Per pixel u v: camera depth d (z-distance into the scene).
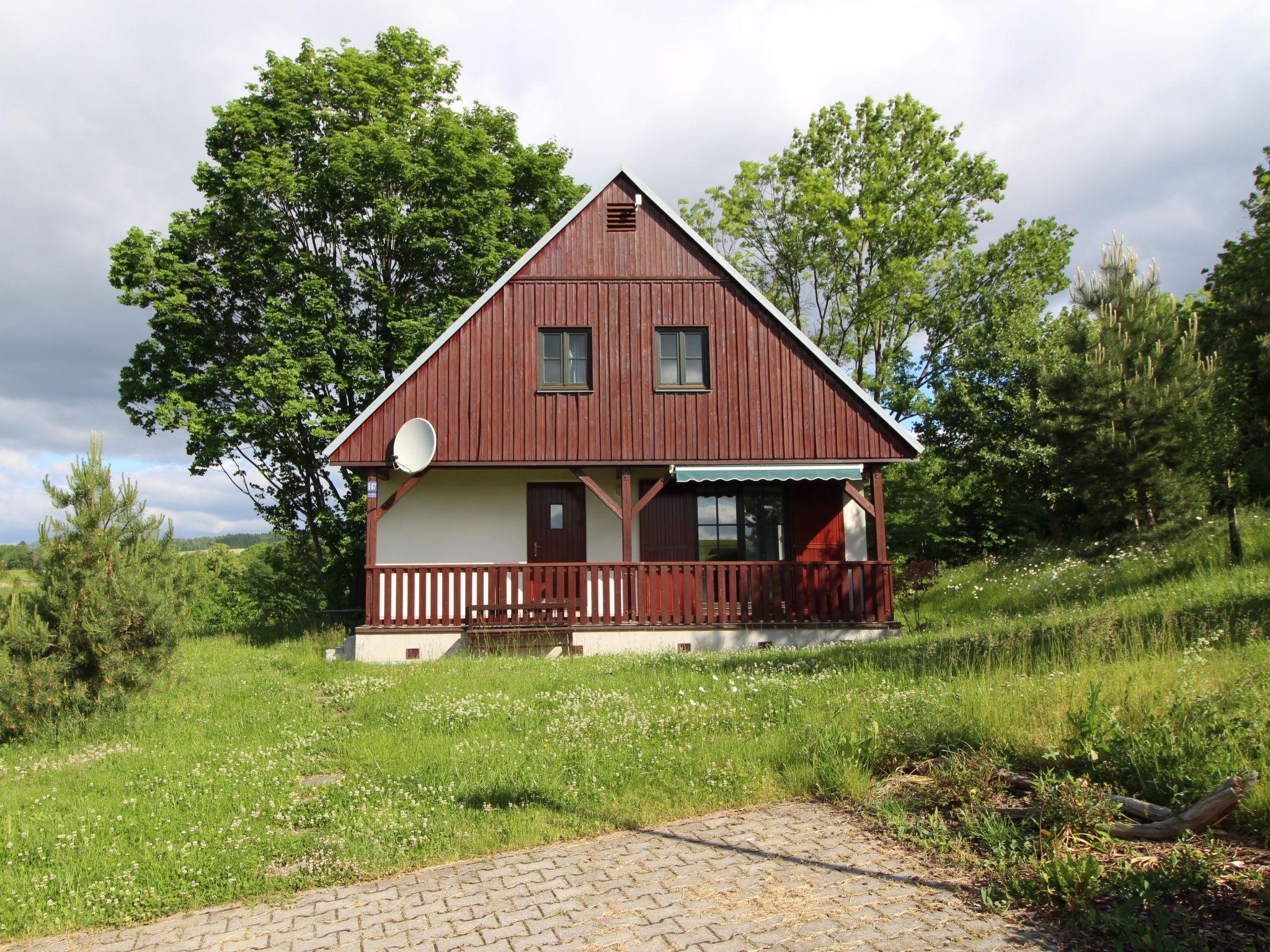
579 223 16.77
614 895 5.11
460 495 17.22
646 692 10.22
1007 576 20.14
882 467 16.38
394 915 5.07
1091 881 4.54
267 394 20.55
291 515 23.81
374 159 21.94
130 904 5.35
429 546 17.08
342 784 7.47
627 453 16.09
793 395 16.36
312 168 22.84
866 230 30.97
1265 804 5.02
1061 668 8.57
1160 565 15.91
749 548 17.62
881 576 15.66
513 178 25.34
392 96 24.06
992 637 11.18
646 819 6.28
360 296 23.41
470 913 5.01
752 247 32.53
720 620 15.40
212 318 22.86
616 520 17.39
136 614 10.42
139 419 22.69
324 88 22.98
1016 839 5.27
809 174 31.23
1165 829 5.05
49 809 7.14
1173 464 16.30
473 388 16.12
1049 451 22.39
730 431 16.22
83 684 10.06
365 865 5.77
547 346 16.48
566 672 11.98
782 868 5.32
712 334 16.50
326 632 18.73
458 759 7.79
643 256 16.72
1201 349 17.34
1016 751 6.62
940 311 31.69
